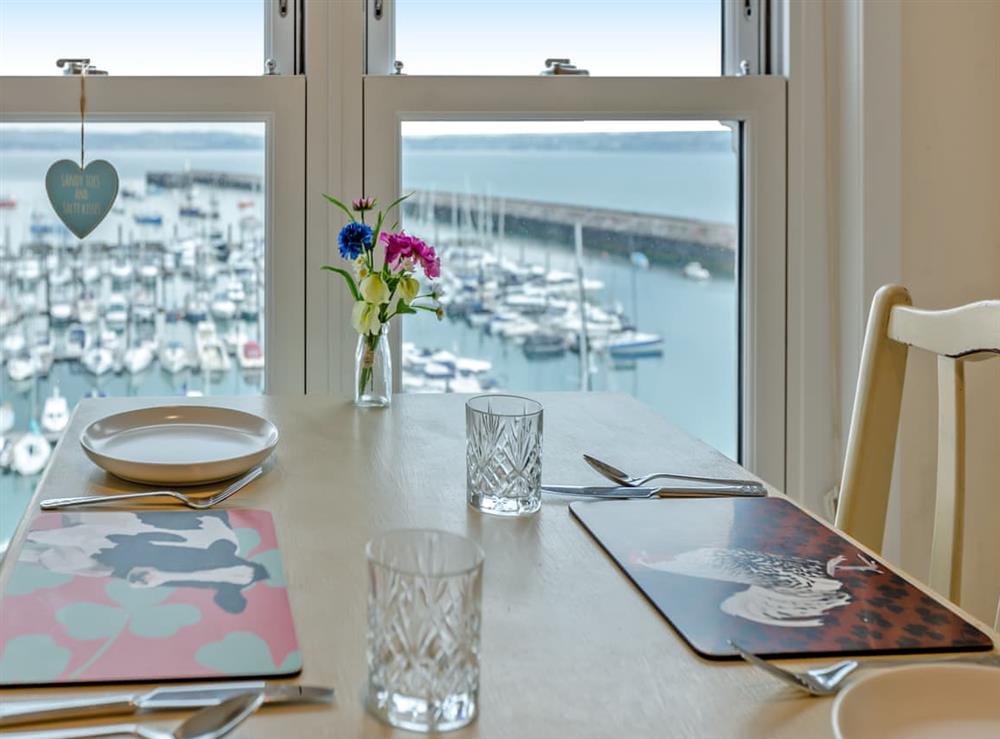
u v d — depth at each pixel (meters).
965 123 1.75
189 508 0.90
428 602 0.54
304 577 0.74
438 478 1.01
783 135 1.81
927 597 0.72
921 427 1.78
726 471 1.05
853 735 0.52
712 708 0.56
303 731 0.53
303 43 1.75
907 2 1.72
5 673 0.58
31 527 0.83
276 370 1.77
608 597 0.71
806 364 1.83
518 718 0.55
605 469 1.02
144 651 0.61
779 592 0.72
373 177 1.75
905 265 1.77
